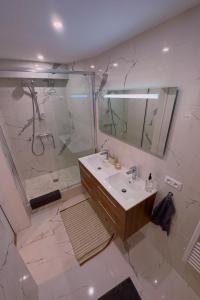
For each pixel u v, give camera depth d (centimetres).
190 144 113
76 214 224
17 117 263
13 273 101
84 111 258
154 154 147
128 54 147
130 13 98
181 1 85
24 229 204
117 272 153
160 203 146
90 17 102
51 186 277
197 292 138
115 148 210
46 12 94
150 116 140
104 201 179
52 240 188
